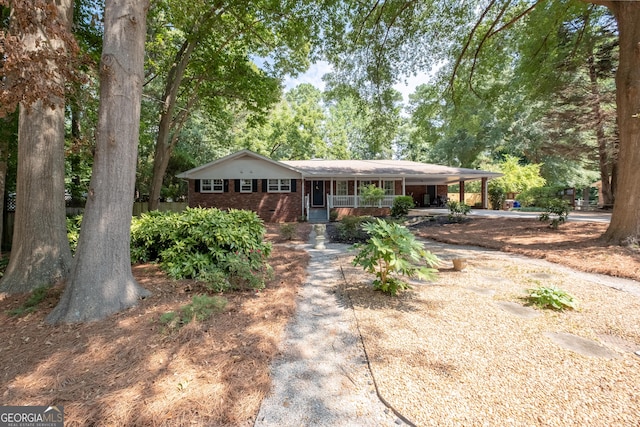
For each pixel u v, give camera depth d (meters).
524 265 5.95
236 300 3.89
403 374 2.36
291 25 10.30
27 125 4.57
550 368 2.38
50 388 2.12
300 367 2.52
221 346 2.72
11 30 4.07
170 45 12.18
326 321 3.43
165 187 21.72
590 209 19.47
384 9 9.12
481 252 7.44
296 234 11.20
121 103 3.50
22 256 4.50
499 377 2.28
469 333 3.03
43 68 3.31
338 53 10.62
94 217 3.43
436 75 11.31
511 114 12.44
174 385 2.15
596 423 1.79
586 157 20.89
